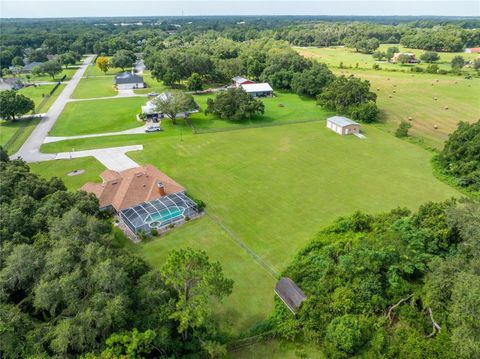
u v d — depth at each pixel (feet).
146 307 94.27
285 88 445.37
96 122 312.50
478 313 83.71
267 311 115.24
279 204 177.88
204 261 97.96
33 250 101.91
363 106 303.89
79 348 84.28
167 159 234.99
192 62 460.55
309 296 111.24
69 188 196.95
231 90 318.24
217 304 117.80
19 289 102.78
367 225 144.77
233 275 131.13
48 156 242.17
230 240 151.43
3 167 168.96
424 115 318.86
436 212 129.18
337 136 270.67
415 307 106.22
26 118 325.62
